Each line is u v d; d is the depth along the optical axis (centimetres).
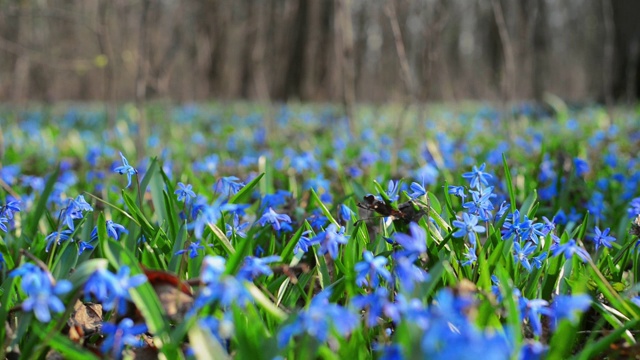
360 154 591
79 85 2022
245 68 1662
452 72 1875
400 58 580
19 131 853
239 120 1127
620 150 583
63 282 138
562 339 143
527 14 855
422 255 221
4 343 162
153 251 217
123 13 670
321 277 204
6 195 365
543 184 386
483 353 97
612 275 219
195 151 715
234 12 1466
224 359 136
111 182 452
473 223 201
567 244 181
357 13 1265
